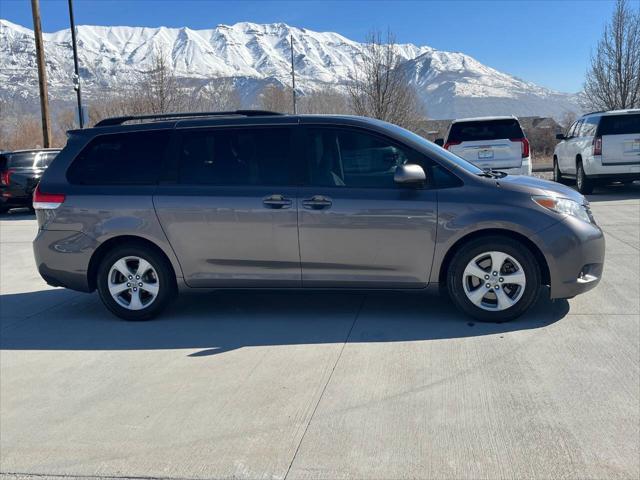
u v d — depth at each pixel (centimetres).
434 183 566
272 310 638
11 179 1642
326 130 584
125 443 384
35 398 454
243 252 587
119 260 613
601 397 411
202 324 604
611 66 2766
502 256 556
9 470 361
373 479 332
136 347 548
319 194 571
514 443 360
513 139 1259
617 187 1694
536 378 443
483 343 515
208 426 398
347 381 452
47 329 612
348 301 657
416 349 508
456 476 331
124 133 620
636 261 793
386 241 564
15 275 891
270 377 466
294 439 376
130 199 602
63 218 615
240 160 594
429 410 403
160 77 3117
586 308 599
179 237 595
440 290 591
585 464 337
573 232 550
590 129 1495
